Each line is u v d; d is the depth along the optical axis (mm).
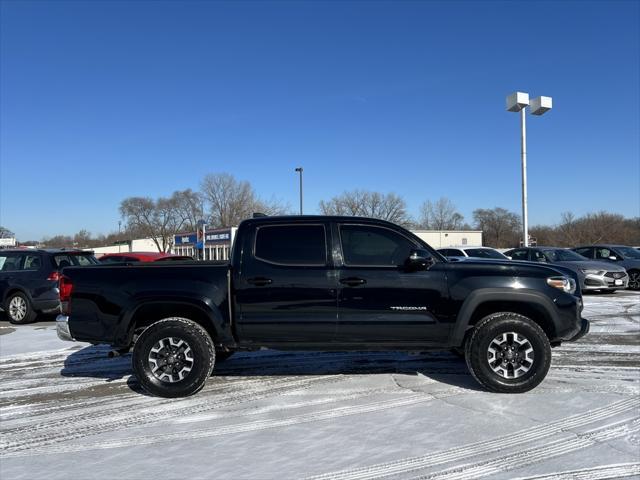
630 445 3830
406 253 5246
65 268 5473
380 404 4871
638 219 56125
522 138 20984
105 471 3541
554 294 5113
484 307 5281
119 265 5430
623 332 8617
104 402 5133
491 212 80125
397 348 5238
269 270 5195
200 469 3547
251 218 5477
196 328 5203
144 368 5184
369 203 56844
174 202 76000
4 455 3838
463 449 3805
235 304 5203
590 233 53500
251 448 3889
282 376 5980
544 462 3566
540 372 5047
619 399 4914
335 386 5520
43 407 5004
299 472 3471
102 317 5289
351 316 5141
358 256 5234
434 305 5125
